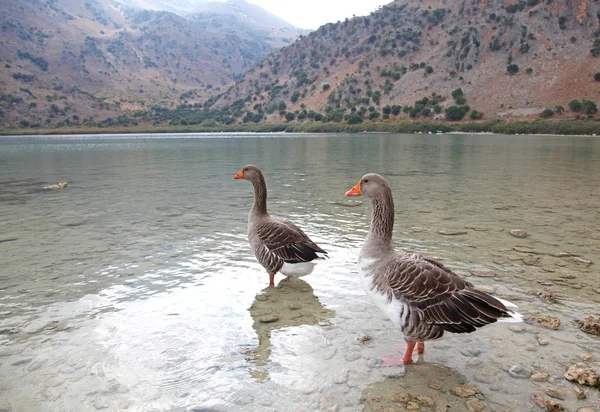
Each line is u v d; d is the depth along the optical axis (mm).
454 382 1233
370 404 1144
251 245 1967
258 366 1316
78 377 1268
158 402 1157
